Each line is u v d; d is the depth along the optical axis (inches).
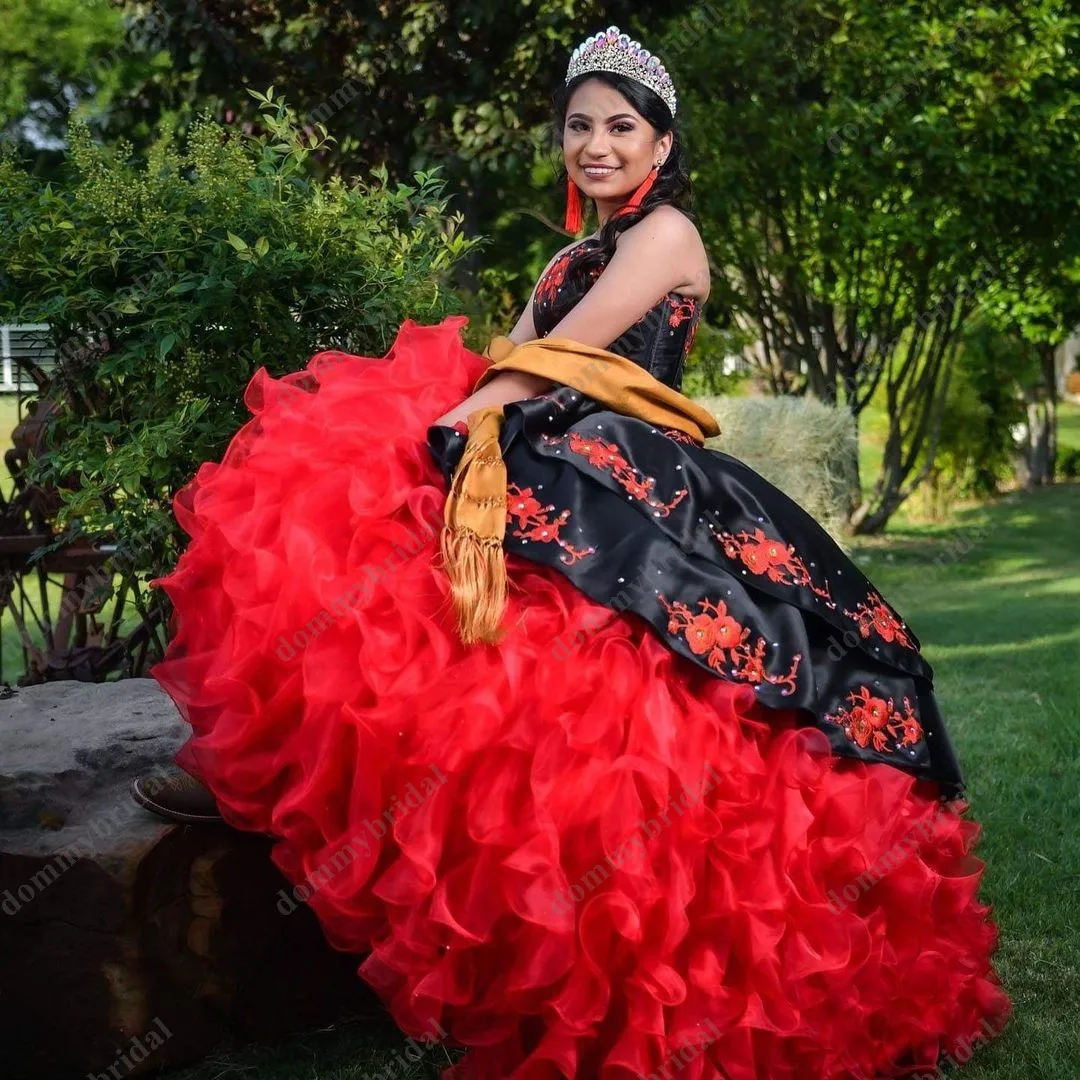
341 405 97.6
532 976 81.6
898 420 511.5
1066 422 1179.9
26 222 131.1
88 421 137.6
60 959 96.3
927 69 389.1
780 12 383.2
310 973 106.2
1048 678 244.8
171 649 95.1
